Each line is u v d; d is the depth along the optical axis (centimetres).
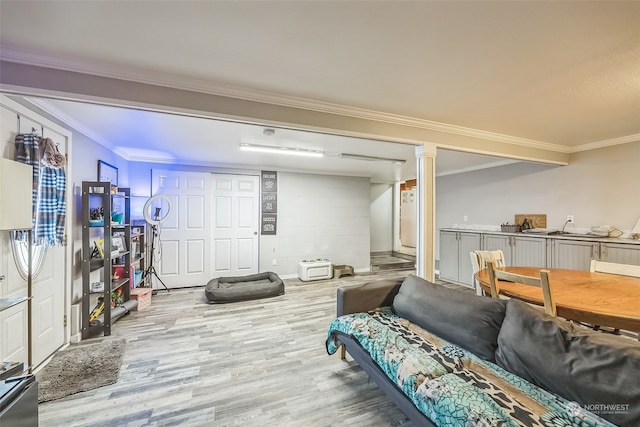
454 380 131
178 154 427
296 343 268
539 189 432
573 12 129
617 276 236
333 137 326
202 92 206
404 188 816
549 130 312
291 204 563
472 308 170
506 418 105
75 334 268
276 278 463
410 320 207
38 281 224
